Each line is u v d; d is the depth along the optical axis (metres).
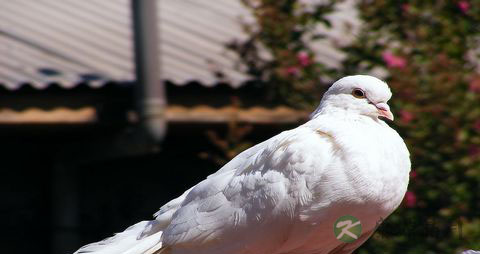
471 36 10.36
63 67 10.66
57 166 11.64
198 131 11.05
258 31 10.56
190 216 6.74
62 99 10.09
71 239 11.64
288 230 6.57
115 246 6.88
